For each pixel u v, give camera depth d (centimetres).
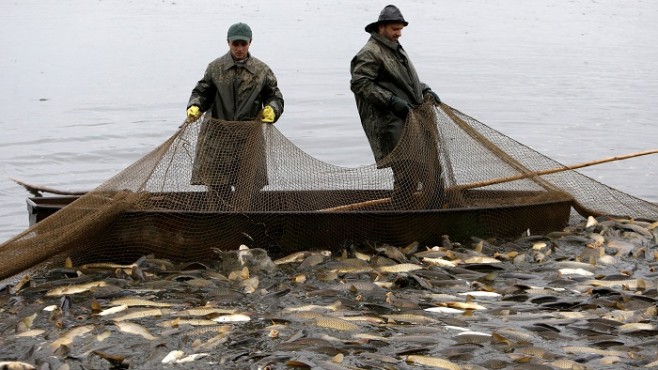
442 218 1020
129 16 4075
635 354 720
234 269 938
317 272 925
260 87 1064
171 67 2719
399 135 1080
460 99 2197
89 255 966
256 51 2989
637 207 1155
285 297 859
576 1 4850
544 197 1091
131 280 904
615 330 774
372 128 1096
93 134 1831
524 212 1066
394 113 1078
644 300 841
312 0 4775
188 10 4309
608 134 1841
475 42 3272
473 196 1095
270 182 1049
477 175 1086
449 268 945
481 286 891
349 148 1722
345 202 1084
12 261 885
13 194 1435
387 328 779
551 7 4578
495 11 4378
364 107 1099
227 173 1017
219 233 975
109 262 966
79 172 1568
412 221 1010
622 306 832
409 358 705
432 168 1057
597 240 1042
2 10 4262
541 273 941
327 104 2122
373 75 1078
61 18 3994
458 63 2769
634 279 906
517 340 750
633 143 1764
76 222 923
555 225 1099
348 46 3139
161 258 972
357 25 3738
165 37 3378
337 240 998
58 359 718
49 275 930
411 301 839
